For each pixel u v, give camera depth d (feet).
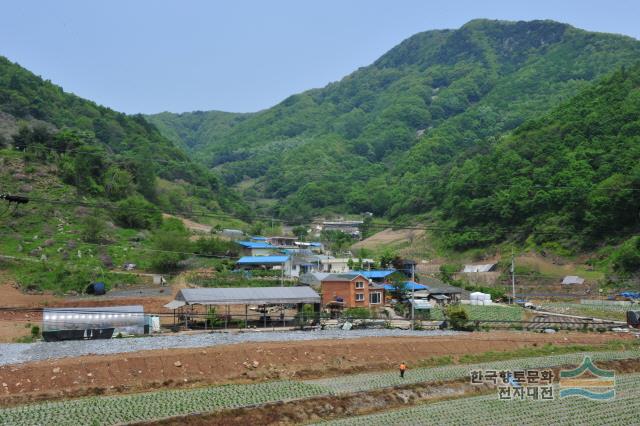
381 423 129.08
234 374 160.04
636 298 304.09
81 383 146.00
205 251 355.56
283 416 131.44
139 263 329.93
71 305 245.24
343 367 170.71
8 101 567.18
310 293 244.83
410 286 306.76
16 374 144.05
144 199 455.22
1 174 385.29
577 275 350.84
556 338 215.72
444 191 528.22
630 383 163.73
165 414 126.00
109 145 596.70
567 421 131.75
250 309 263.08
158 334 209.05
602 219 366.22
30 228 341.00
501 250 408.67
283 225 613.52
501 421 130.93
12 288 266.98
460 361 185.68
